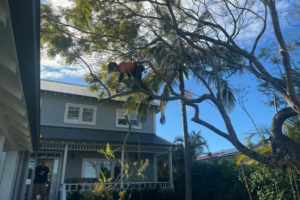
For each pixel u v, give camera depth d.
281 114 4.53
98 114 14.99
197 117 5.55
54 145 12.14
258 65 5.18
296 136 5.60
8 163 6.09
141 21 6.76
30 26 1.69
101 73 7.59
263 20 5.93
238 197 10.04
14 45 1.93
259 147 7.20
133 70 5.25
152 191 12.35
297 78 6.01
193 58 9.26
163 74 8.65
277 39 4.68
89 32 6.10
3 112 3.99
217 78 5.40
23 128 4.88
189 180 10.72
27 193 11.98
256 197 9.12
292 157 4.22
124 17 6.42
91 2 5.96
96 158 13.89
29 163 12.38
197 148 18.77
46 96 13.87
